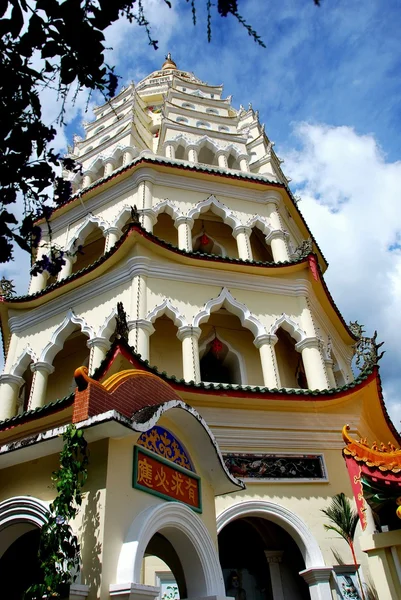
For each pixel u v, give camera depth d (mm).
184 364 14547
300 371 18172
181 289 15820
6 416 15438
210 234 20250
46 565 5410
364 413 14422
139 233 15570
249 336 17625
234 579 13445
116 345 10758
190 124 23766
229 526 14305
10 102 5793
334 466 13148
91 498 6062
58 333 16094
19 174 6129
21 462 7059
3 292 17938
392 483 8688
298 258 17516
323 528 12164
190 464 7930
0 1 5293
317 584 11359
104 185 19625
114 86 6012
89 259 20625
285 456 12945
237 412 12969
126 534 6059
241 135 23125
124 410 6781
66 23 5453
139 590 5527
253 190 20219
